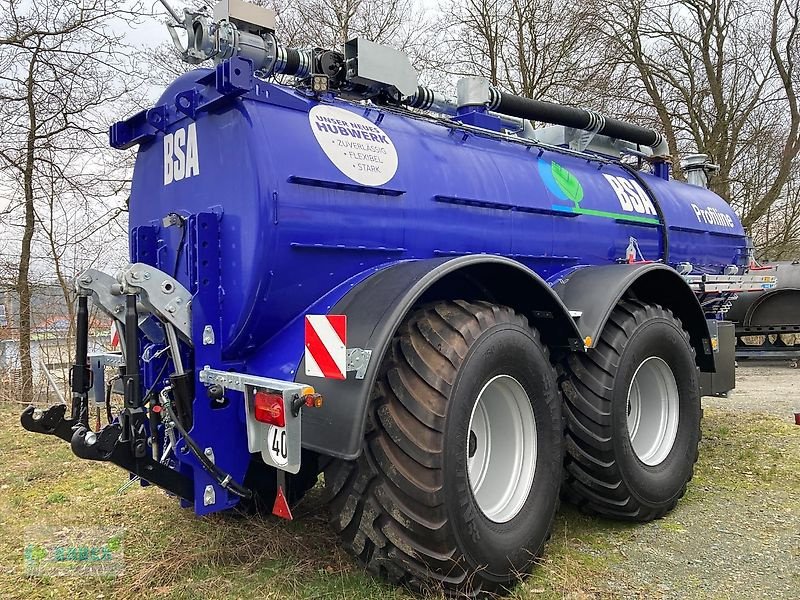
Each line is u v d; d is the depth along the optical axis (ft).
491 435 9.73
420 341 8.53
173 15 9.37
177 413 8.36
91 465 15.81
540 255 12.60
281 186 8.59
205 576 9.35
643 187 16.30
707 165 21.38
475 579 8.32
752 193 55.42
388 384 8.32
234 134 8.84
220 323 8.75
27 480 14.62
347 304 8.57
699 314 13.94
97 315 13.79
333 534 10.62
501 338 8.97
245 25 10.09
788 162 52.31
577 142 15.98
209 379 8.38
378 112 10.78
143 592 8.95
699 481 14.16
